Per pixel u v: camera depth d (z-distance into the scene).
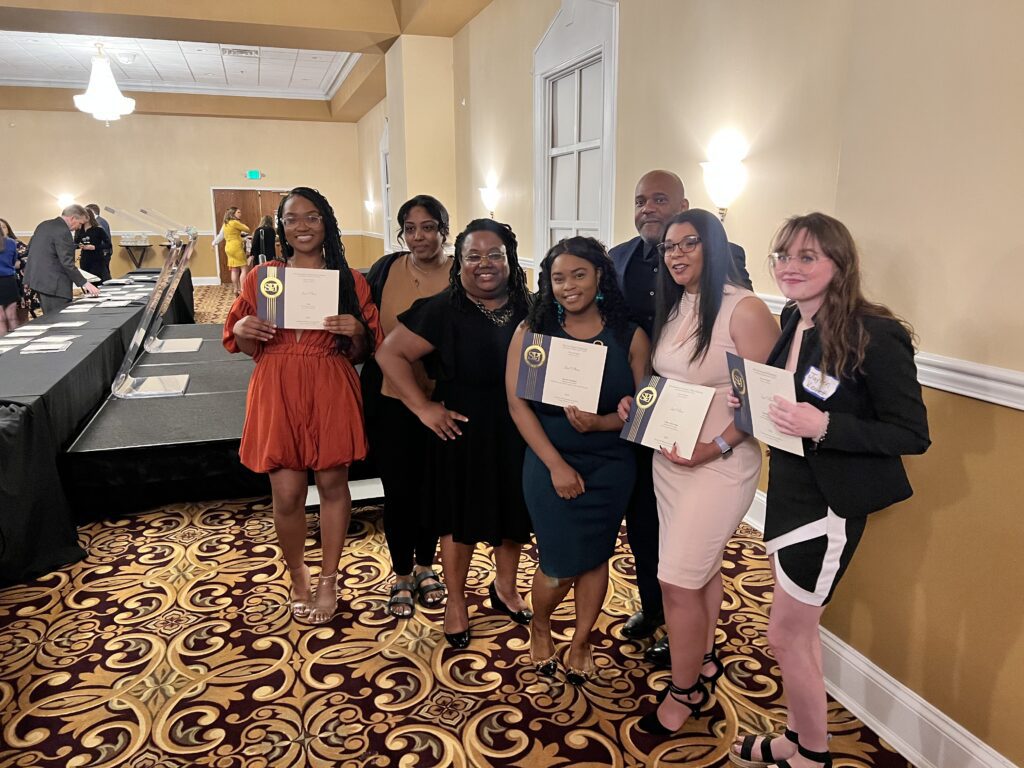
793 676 1.69
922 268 1.78
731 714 2.08
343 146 14.91
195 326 6.88
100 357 4.18
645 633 2.46
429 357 2.22
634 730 2.02
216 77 12.23
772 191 3.20
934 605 1.81
